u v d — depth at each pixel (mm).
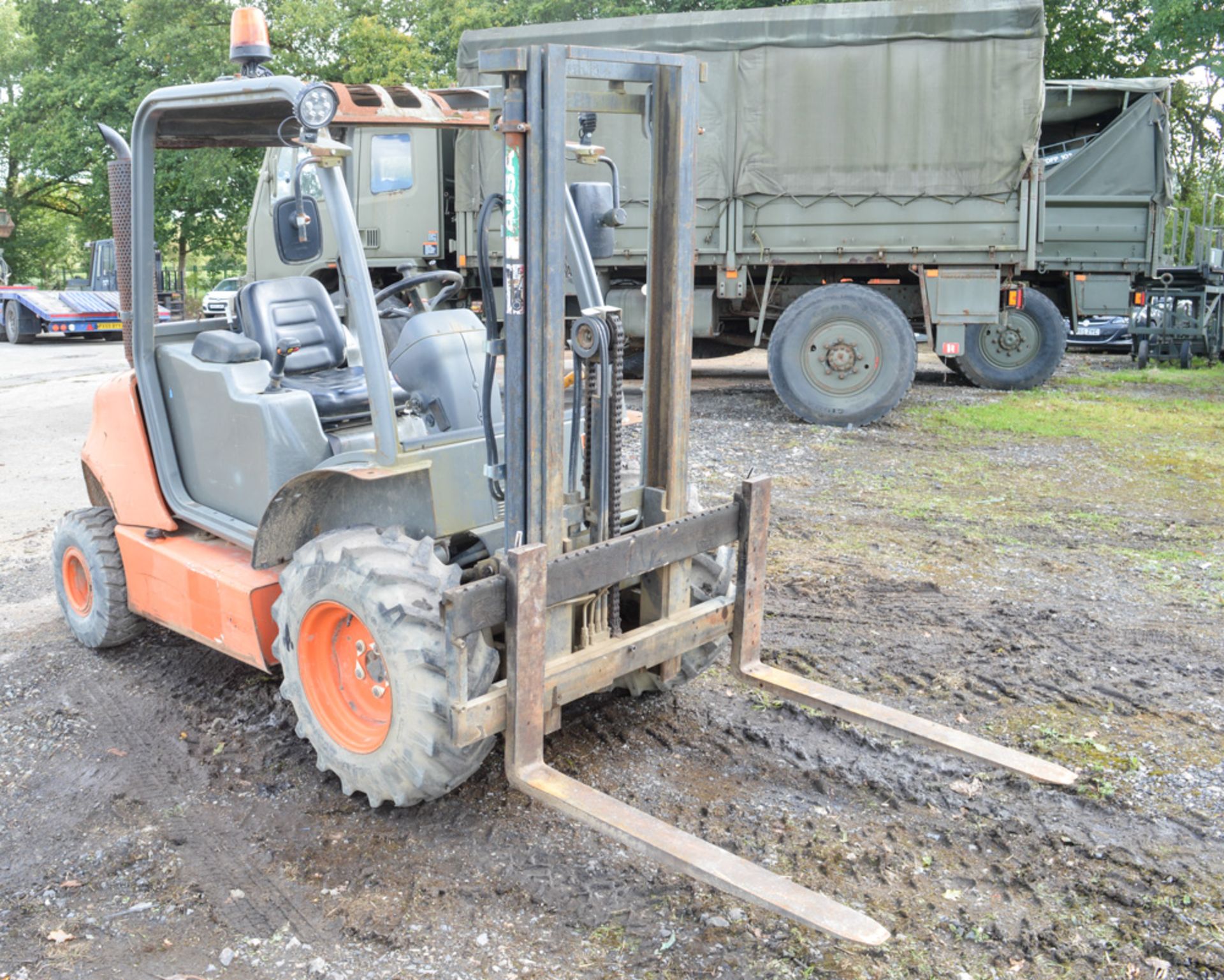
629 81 3400
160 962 2898
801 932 2979
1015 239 10656
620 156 11117
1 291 23016
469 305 12023
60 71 32844
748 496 3850
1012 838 3465
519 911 3090
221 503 4141
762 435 10352
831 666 4828
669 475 3760
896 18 10375
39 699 4551
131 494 4488
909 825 3547
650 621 3824
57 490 8414
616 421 3521
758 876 2725
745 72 10797
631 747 4066
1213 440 10062
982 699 4500
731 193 11070
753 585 3947
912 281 12156
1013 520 7293
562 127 3131
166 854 3408
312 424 3834
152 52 28438
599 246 3805
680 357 3682
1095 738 4148
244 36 3797
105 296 23438
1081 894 3170
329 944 2965
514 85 3086
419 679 3184
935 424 10875
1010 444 9891
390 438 3449
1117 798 3695
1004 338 13445
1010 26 10180
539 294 3211
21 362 18469
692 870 2779
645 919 3043
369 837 3475
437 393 4059
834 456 9359
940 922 3033
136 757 4043
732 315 12508
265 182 10953
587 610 3504
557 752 4016
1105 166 13500
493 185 11406
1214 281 15992
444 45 28516
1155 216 13359
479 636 3285
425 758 3219
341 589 3346
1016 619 5410
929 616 5469
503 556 3477
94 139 31406
